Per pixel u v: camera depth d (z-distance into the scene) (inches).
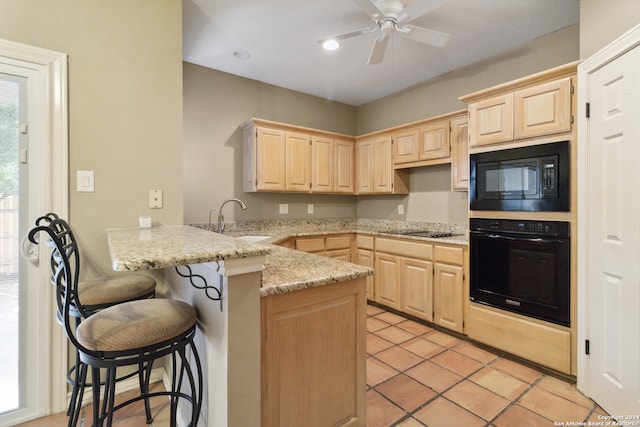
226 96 136.6
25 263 64.9
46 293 66.2
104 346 39.8
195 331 52.5
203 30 102.0
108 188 72.7
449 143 122.5
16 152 63.5
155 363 79.8
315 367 49.8
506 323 91.7
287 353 46.6
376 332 112.4
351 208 181.3
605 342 67.8
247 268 40.7
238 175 140.9
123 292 59.2
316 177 150.6
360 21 97.2
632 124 60.1
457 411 68.8
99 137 71.6
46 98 65.4
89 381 71.4
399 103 157.8
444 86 137.6
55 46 66.7
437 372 85.0
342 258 147.9
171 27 81.0
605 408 67.6
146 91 77.3
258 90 145.3
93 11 70.8
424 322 120.2
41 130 65.1
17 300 64.5
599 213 69.3
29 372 65.4
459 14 93.2
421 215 147.5
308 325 48.8
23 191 64.2
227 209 138.3
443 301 111.3
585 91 73.0
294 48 114.3
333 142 157.1
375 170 155.2
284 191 140.2
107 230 69.4
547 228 81.9
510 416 67.1
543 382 80.0
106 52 72.3
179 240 49.7
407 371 85.5
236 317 40.5
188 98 127.8
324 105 168.4
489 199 95.3
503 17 94.8
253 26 99.9
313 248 139.6
